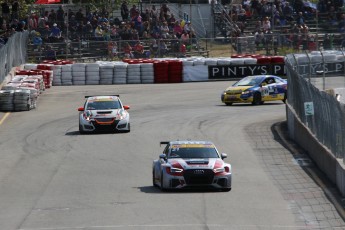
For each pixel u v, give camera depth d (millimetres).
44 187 58906
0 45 119188
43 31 144125
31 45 140625
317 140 67562
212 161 55719
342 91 91812
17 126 90562
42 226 44938
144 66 131250
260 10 157625
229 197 53438
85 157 71625
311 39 147375
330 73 99438
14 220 47062
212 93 117125
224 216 47094
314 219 46969
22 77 115562
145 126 88500
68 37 144750
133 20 149500
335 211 49250
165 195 54156
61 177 62906
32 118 96188
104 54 143625
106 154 72938
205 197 53281
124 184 59500
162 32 148375
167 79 131375
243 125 88000
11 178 62906
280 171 64750
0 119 95812
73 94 118312
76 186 59062
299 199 53062
